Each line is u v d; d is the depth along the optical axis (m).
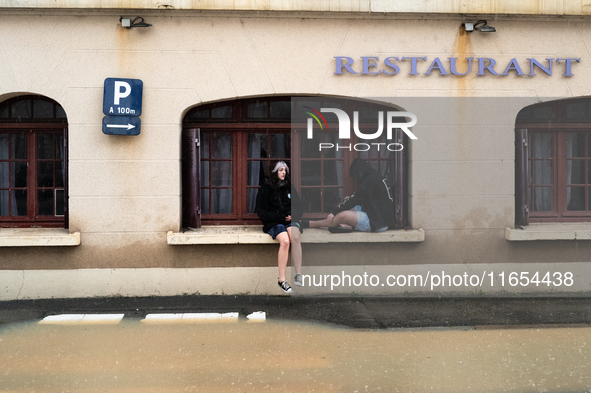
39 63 6.26
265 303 6.22
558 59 6.65
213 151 6.84
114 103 6.24
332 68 6.51
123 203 6.41
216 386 3.89
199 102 6.43
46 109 6.61
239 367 4.26
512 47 6.64
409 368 4.25
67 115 6.30
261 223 6.91
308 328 5.31
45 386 3.88
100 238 6.41
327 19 6.47
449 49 6.59
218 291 6.54
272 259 6.58
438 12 6.44
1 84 6.25
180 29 6.38
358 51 6.53
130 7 6.20
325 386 3.90
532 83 6.70
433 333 5.16
